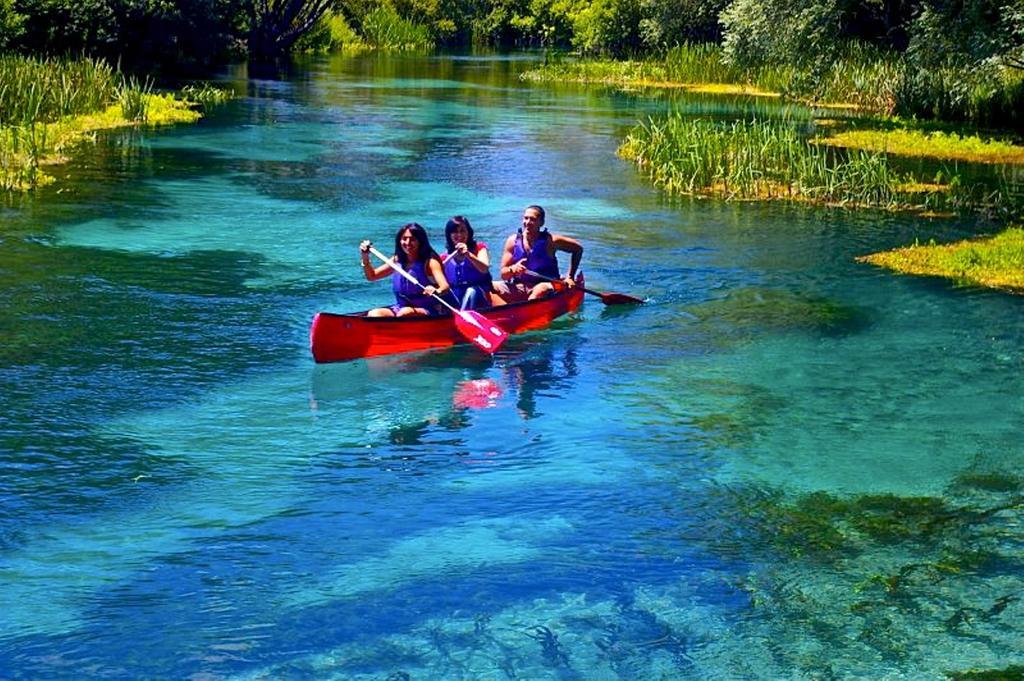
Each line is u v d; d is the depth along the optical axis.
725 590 6.57
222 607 6.29
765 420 9.29
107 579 6.55
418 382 10.13
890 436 8.97
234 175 20.78
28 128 23.02
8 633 5.97
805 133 27.73
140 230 15.84
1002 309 12.65
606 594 6.50
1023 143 26.28
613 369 10.55
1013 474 8.24
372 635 6.05
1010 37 24.97
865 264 14.78
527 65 57.31
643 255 15.25
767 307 12.72
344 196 19.08
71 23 33.97
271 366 10.44
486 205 18.64
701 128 23.41
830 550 7.08
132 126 26.91
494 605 6.36
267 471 8.16
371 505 7.64
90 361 10.30
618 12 57.28
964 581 6.70
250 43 52.72
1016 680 5.72
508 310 11.41
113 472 8.02
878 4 39.47
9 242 14.71
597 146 26.22
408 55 65.06
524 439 8.84
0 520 7.21
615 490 7.92
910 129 28.48
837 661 5.88
